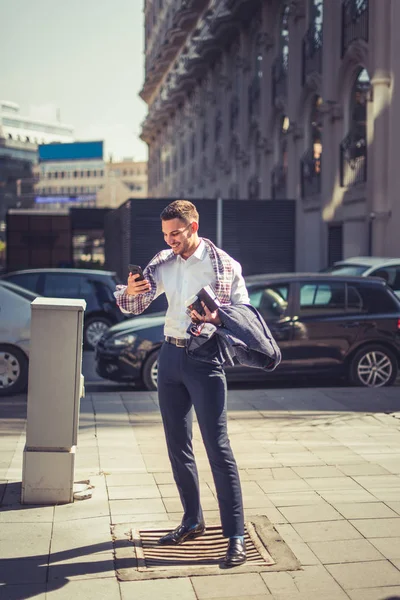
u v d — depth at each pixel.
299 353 9.67
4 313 9.46
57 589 3.58
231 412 7.87
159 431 6.98
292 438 6.70
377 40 15.58
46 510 4.66
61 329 4.70
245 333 3.84
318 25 20.09
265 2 24.97
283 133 24.27
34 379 4.73
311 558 3.97
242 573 3.79
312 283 9.86
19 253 37.25
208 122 36.06
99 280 15.16
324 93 18.94
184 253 3.98
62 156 73.06
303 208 21.00
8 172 126.69
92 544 4.12
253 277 10.03
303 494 5.04
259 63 27.11
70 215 37.06
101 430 7.01
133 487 5.16
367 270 12.30
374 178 15.81
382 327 9.86
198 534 4.23
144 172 144.25
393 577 3.75
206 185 37.16
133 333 9.62
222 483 3.95
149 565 3.89
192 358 3.93
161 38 52.97
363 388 9.45
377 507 4.76
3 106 127.69
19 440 6.55
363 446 6.40
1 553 3.99
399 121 15.31
